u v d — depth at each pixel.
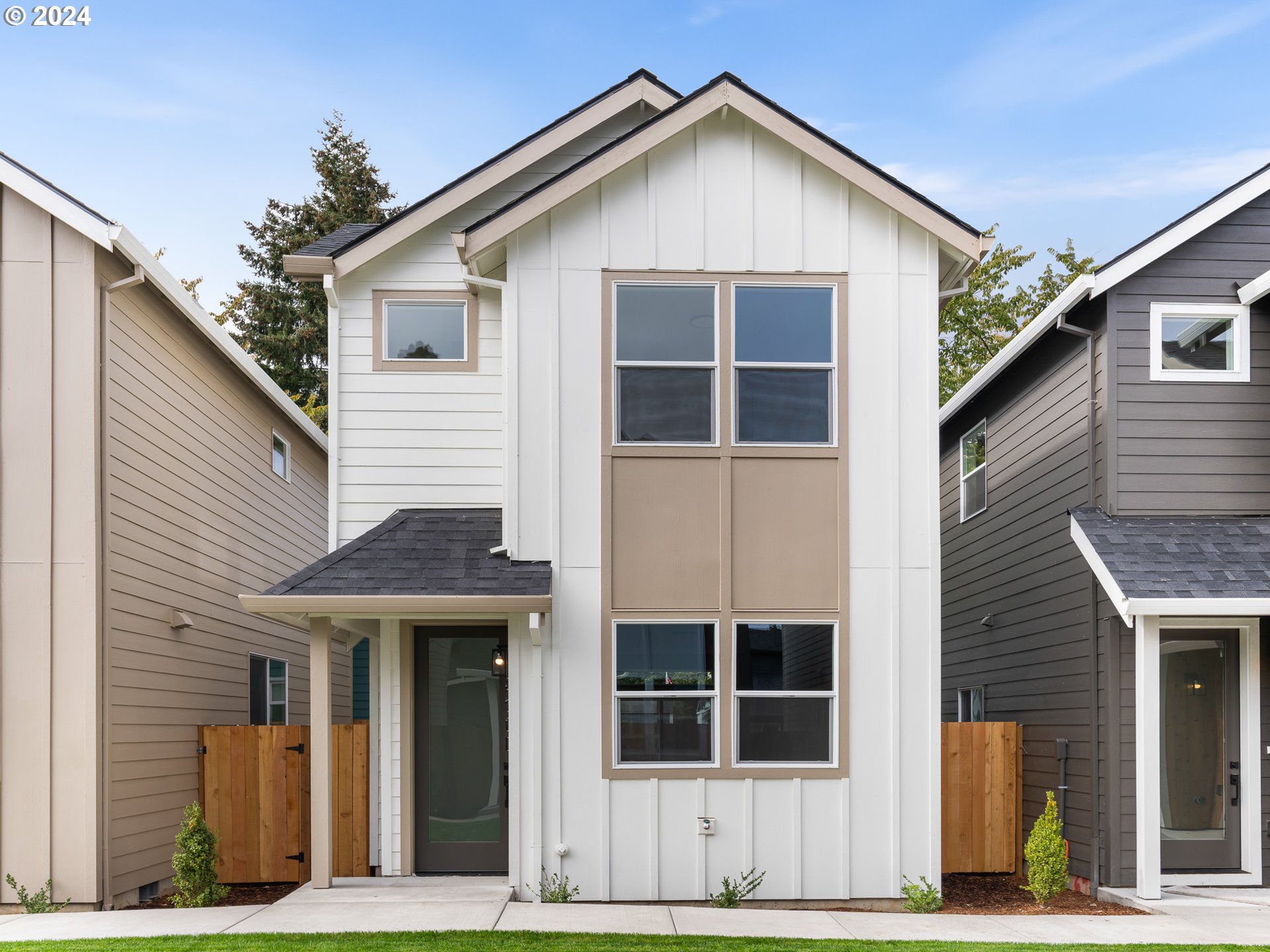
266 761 11.12
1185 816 10.48
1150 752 9.71
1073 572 11.27
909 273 10.16
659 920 8.38
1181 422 10.67
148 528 10.89
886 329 10.10
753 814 9.57
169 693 11.30
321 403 34.44
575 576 9.76
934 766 9.73
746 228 10.09
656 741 9.64
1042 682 12.10
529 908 8.74
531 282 9.98
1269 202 10.96
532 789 9.49
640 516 9.84
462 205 11.30
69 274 9.78
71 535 9.58
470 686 10.66
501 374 11.32
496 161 11.32
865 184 9.95
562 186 9.86
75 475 9.62
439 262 11.41
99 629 9.58
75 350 9.73
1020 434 13.26
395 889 9.46
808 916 8.81
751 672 9.76
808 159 10.19
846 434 9.98
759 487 9.92
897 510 9.95
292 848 11.00
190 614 12.12
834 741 9.70
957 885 10.91
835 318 10.08
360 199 36.09
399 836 10.37
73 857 9.29
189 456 12.20
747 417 10.02
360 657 19.16
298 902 8.81
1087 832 10.52
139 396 10.73
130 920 8.32
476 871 10.44
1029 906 9.74
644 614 9.74
